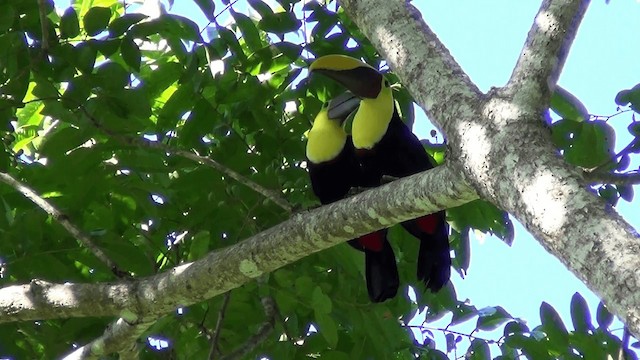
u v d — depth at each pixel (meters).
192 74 9.55
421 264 9.41
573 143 8.94
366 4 7.41
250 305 10.00
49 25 9.24
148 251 10.20
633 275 4.44
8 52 9.12
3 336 9.54
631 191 9.57
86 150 9.21
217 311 10.01
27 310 8.22
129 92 9.15
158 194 9.82
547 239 5.04
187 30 9.41
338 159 10.35
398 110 10.76
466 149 6.03
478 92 6.39
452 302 10.33
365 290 10.15
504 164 5.64
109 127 9.20
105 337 8.38
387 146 9.99
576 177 5.23
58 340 9.53
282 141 10.45
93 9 9.16
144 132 10.25
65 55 9.16
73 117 9.23
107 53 9.24
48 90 9.20
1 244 9.21
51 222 9.43
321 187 10.53
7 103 9.24
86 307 8.09
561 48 6.12
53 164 9.20
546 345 9.51
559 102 9.14
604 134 8.89
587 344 9.13
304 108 10.59
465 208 10.16
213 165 9.03
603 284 4.54
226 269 7.76
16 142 11.34
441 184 6.70
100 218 9.87
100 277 10.00
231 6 9.65
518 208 5.41
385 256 9.73
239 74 10.03
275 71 10.49
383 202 7.14
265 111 10.15
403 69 6.90
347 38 10.43
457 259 10.42
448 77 6.60
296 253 7.66
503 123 5.85
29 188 8.72
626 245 4.61
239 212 10.02
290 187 10.65
